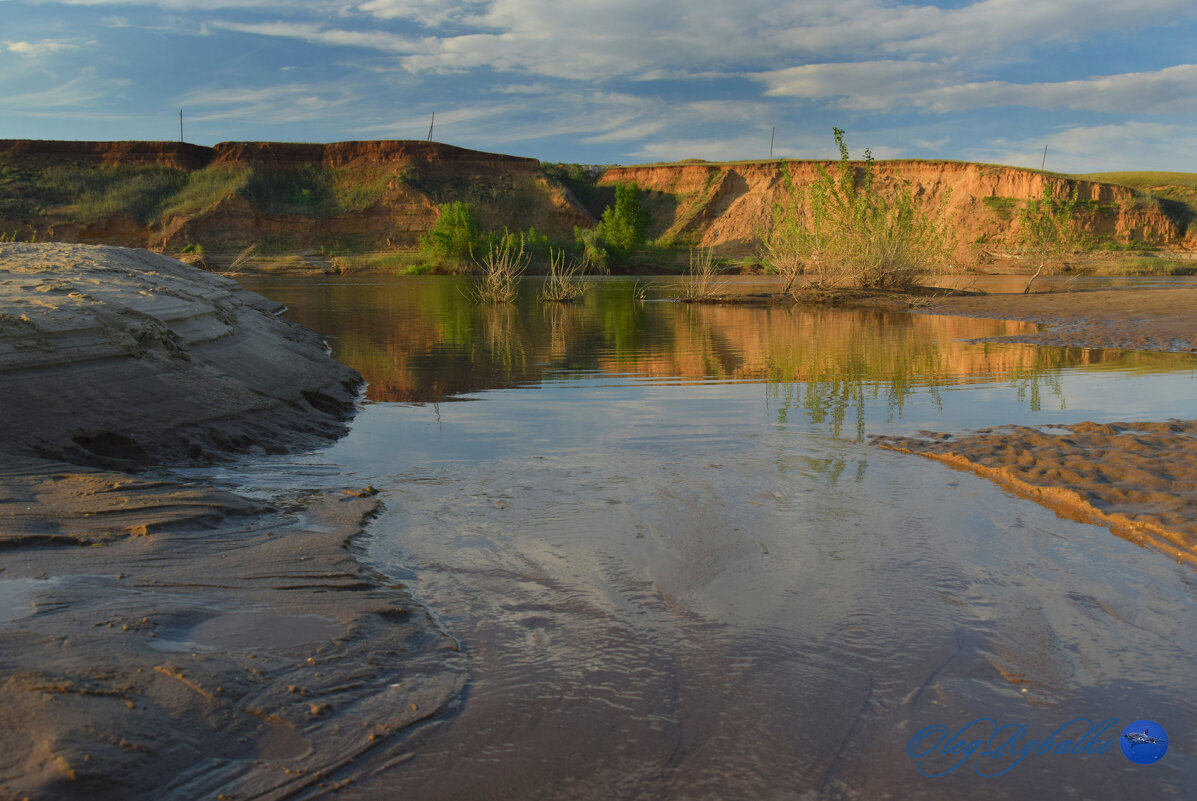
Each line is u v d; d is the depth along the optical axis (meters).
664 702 2.71
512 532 4.46
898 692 2.80
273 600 3.35
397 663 2.92
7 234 68.12
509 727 2.54
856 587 3.70
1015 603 3.53
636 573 3.87
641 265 71.94
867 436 6.93
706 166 99.81
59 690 2.33
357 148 86.06
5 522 3.88
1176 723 2.62
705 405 8.52
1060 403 8.33
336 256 71.00
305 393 8.34
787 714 2.65
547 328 18.05
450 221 62.16
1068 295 26.11
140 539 3.90
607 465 5.97
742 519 4.66
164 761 2.17
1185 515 4.54
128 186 76.25
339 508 4.86
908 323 18.72
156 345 7.16
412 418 7.95
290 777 2.21
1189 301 21.58
